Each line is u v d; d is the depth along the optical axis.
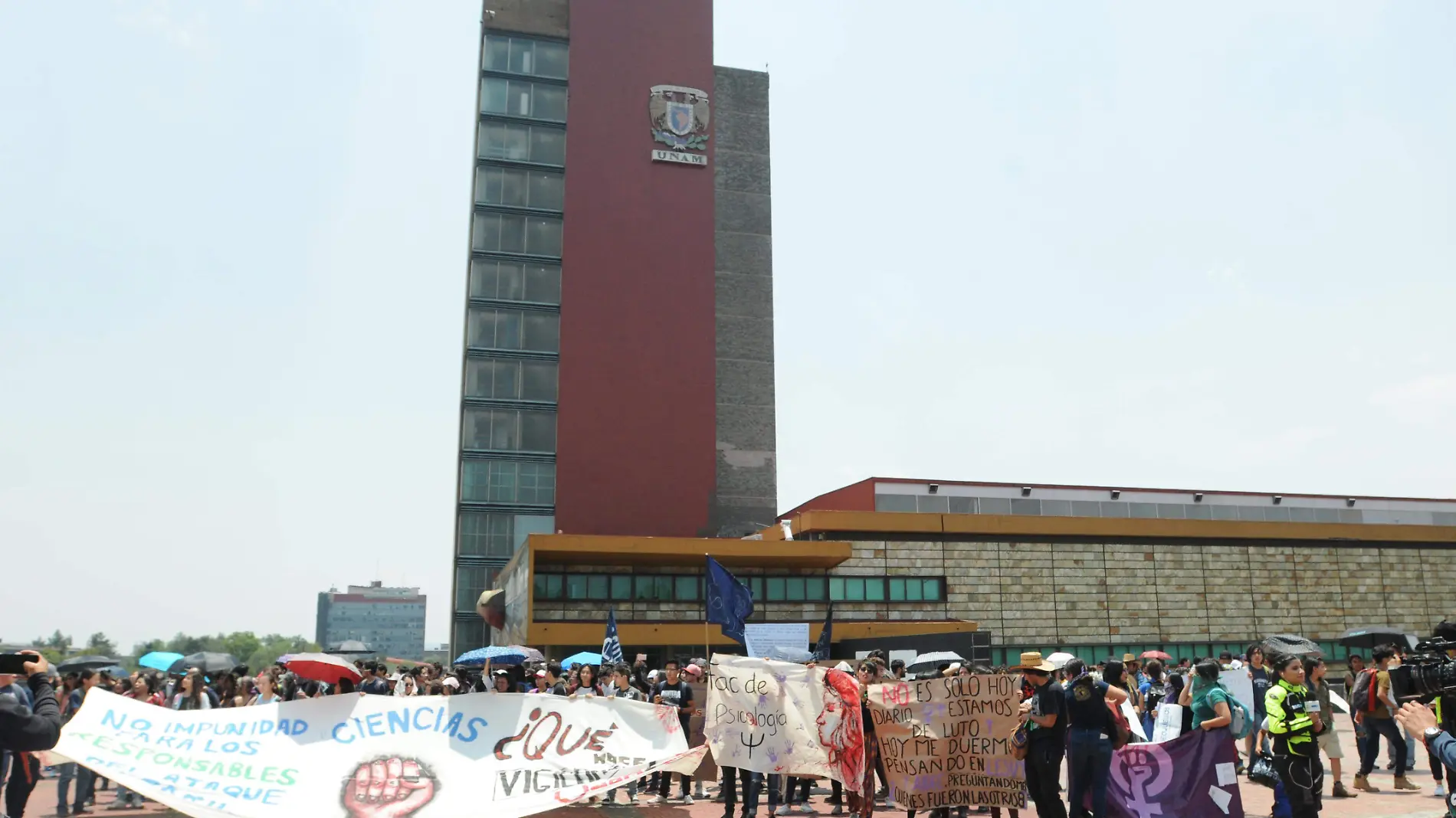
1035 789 12.12
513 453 72.81
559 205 77.75
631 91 80.81
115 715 12.45
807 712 14.59
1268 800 16.00
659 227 79.06
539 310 75.50
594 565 46.12
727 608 22.69
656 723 14.16
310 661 18.20
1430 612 53.44
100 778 20.69
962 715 13.74
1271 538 52.22
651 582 46.47
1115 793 12.46
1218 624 50.44
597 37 81.06
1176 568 50.59
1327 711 16.34
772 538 51.53
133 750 12.19
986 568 48.25
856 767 14.01
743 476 77.19
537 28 80.62
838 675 14.37
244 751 12.55
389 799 12.60
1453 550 54.66
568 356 75.06
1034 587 48.59
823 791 19.12
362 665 21.45
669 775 17.72
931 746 13.71
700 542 43.94
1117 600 49.44
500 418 73.25
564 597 45.47
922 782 13.62
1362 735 17.11
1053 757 11.94
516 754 13.38
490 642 68.94
